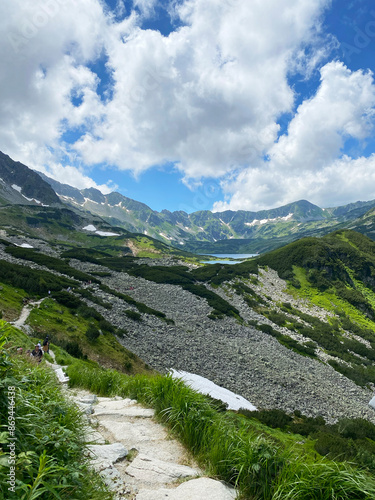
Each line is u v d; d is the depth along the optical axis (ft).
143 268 404.57
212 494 11.97
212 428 16.97
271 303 344.08
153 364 160.15
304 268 423.64
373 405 163.43
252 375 167.43
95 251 574.15
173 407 20.43
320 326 295.28
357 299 363.97
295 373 181.47
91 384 37.45
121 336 181.37
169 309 267.39
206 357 180.14
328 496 11.08
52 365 53.01
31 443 10.18
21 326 132.77
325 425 122.52
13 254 308.60
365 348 253.85
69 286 238.07
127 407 24.64
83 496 9.15
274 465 13.17
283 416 113.80
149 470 13.61
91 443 14.71
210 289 357.20
